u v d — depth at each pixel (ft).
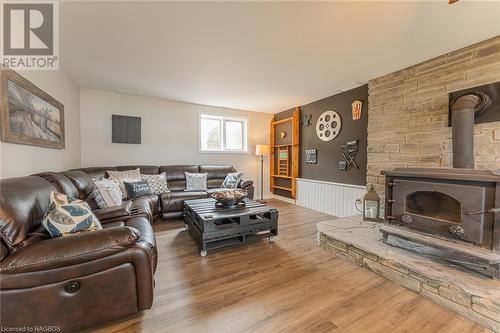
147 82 10.85
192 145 15.30
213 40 6.89
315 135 14.16
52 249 3.51
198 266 6.59
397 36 6.56
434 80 7.84
